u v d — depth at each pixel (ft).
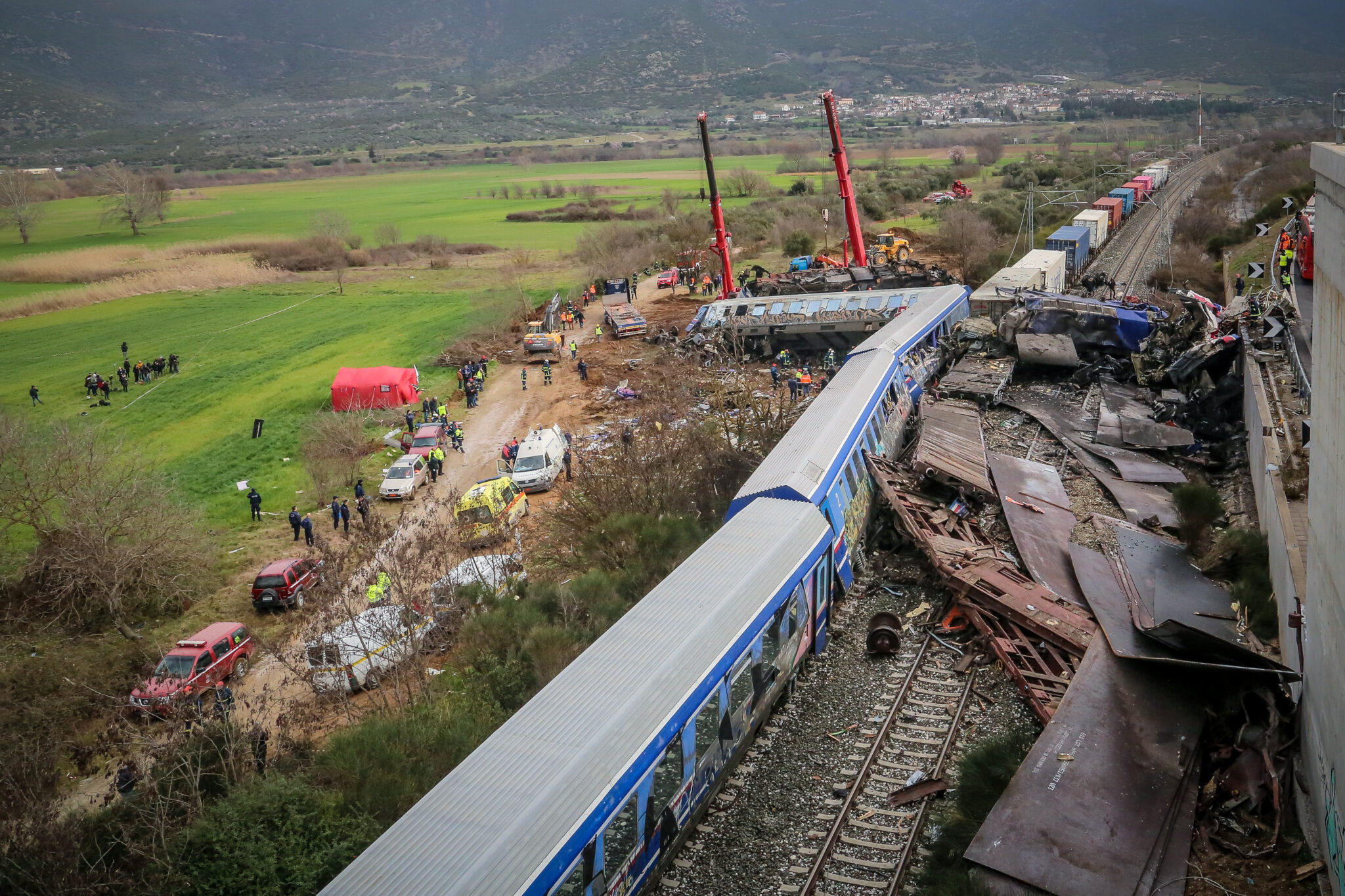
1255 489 90.22
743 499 76.33
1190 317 138.62
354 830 53.83
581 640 78.07
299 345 245.45
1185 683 57.36
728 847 51.83
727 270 219.20
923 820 51.83
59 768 78.69
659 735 48.70
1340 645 42.32
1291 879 44.01
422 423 171.12
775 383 163.73
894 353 120.67
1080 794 49.24
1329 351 47.34
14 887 51.31
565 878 41.14
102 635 104.58
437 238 401.70
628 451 112.27
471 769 45.55
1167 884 44.19
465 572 94.68
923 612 73.87
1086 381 129.29
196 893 49.83
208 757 63.16
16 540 126.52
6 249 483.10
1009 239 295.69
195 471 158.40
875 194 397.60
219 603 110.22
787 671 63.93
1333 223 46.42
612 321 225.35
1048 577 73.51
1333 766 42.78
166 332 271.28
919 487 89.92
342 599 82.74
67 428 125.59
